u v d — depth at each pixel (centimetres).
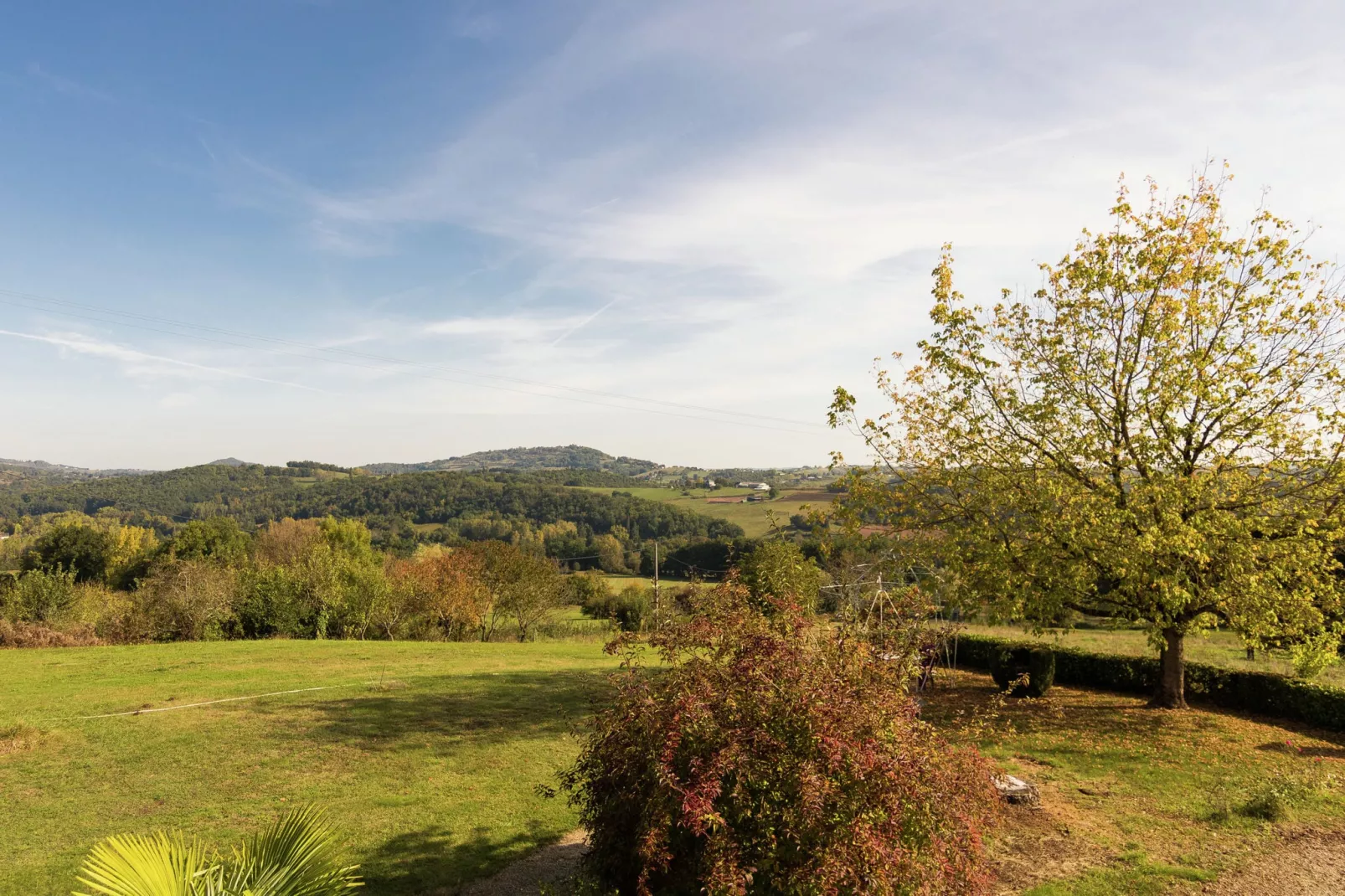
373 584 3155
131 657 2131
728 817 509
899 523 1502
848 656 616
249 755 1135
